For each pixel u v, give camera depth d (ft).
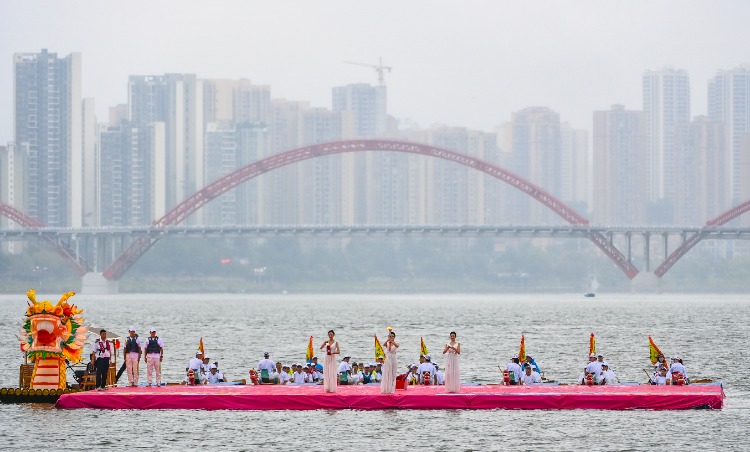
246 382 294.66
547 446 218.79
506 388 269.44
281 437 226.17
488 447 217.97
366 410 254.27
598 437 225.97
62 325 266.98
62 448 216.54
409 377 284.41
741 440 223.10
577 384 280.92
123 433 229.45
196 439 224.33
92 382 274.36
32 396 262.26
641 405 255.70
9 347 449.89
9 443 220.02
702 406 256.52
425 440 223.51
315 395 255.29
